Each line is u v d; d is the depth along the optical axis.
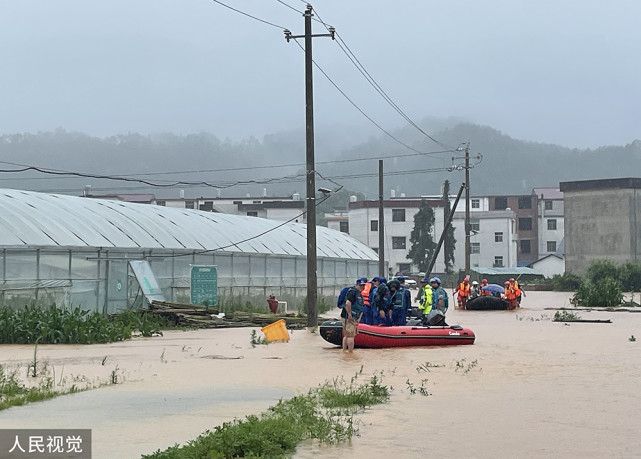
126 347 26.98
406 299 26.97
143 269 40.31
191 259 44.81
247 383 17.94
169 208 52.53
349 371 20.00
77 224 39.53
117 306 38.88
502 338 29.44
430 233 119.19
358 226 125.50
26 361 22.69
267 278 51.72
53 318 29.20
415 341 26.02
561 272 121.69
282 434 11.40
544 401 15.23
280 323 29.22
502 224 129.50
